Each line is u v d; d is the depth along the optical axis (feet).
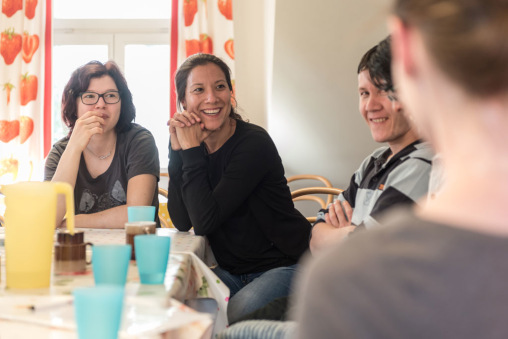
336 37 10.67
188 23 12.49
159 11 13.28
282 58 11.17
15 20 12.46
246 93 13.10
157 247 3.37
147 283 3.38
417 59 1.36
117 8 13.28
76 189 6.77
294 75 11.43
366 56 4.79
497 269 1.22
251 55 13.04
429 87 1.35
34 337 2.40
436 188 3.63
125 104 6.89
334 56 11.00
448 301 1.22
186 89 6.28
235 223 6.00
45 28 12.73
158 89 13.42
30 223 3.16
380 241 1.34
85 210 6.74
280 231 6.03
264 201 6.04
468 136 1.32
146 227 4.25
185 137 6.00
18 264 3.15
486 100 1.27
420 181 4.33
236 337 3.37
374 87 4.71
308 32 10.67
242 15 12.98
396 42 1.43
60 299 2.81
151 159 6.72
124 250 3.15
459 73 1.27
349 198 5.49
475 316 1.21
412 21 1.34
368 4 10.01
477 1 1.23
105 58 13.33
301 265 5.73
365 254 1.32
